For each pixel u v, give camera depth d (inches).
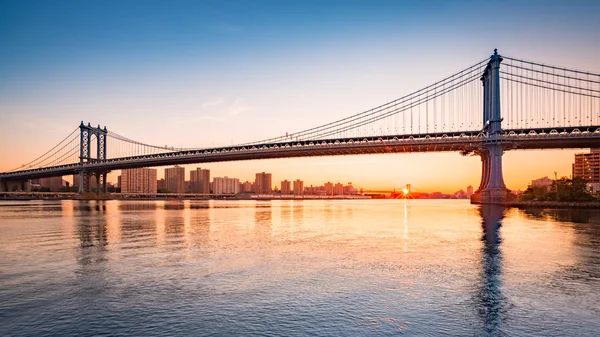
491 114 3868.1
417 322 520.1
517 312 557.3
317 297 618.5
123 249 1064.2
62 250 1047.6
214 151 5280.5
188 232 1488.7
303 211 3464.6
